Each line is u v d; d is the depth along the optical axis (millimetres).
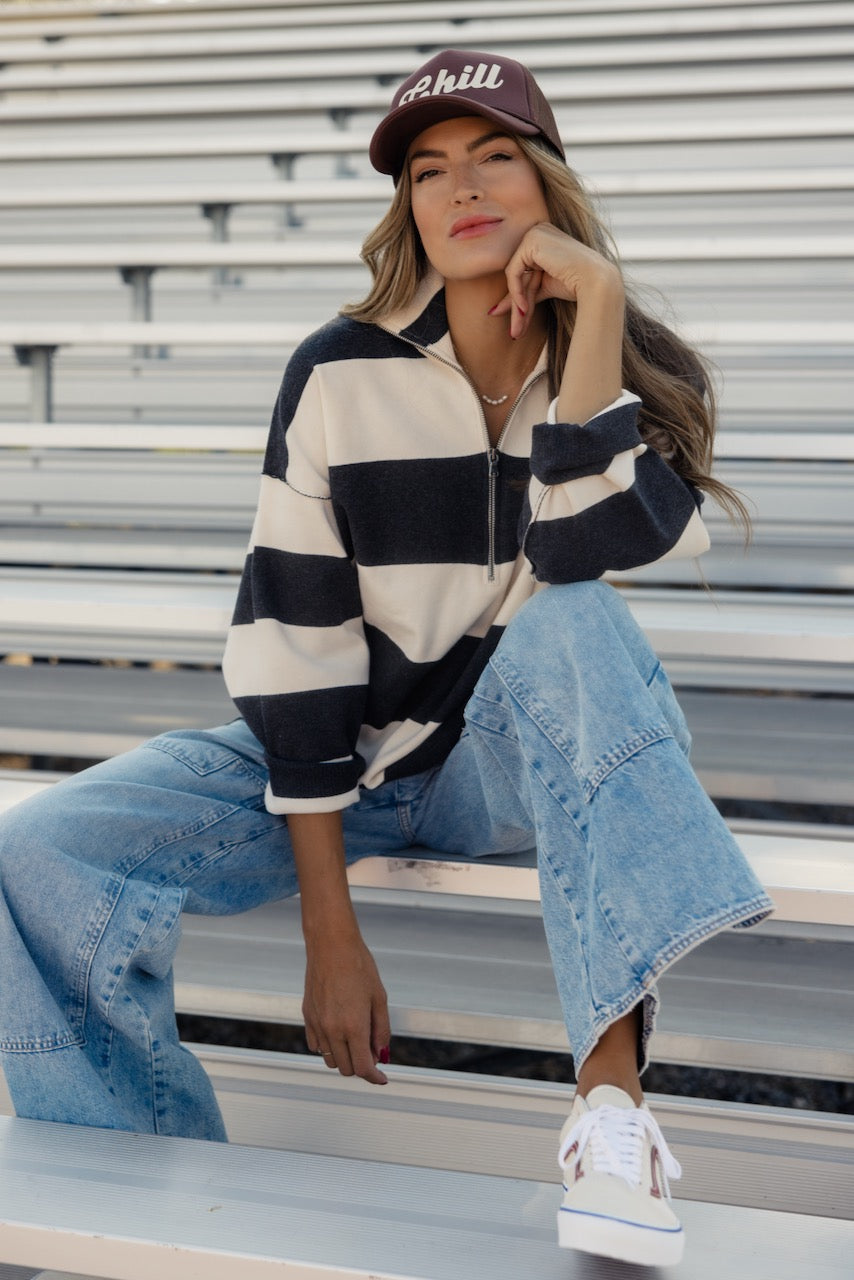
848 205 3689
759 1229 1007
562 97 3730
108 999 1155
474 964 1545
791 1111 1351
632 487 1138
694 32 4582
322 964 1214
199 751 1296
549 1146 1393
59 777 1889
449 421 1259
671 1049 1368
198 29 5633
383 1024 1205
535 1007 1426
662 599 1957
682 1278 935
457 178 1223
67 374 3176
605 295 1163
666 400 1313
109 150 3957
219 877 1287
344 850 1312
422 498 1263
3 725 2014
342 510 1270
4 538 2473
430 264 1293
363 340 1272
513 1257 962
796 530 2221
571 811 1051
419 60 4668
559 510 1147
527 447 1285
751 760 1782
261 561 1268
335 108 4094
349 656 1266
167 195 3350
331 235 4160
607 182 3014
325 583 1264
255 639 1264
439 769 1352
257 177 4789
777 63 4266
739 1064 1352
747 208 3750
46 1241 997
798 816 2094
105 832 1192
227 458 2641
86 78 5043
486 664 1281
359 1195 1048
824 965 1529
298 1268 949
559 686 1080
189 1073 1217
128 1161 1093
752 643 1560
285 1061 1470
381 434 1255
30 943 1165
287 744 1229
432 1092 1427
